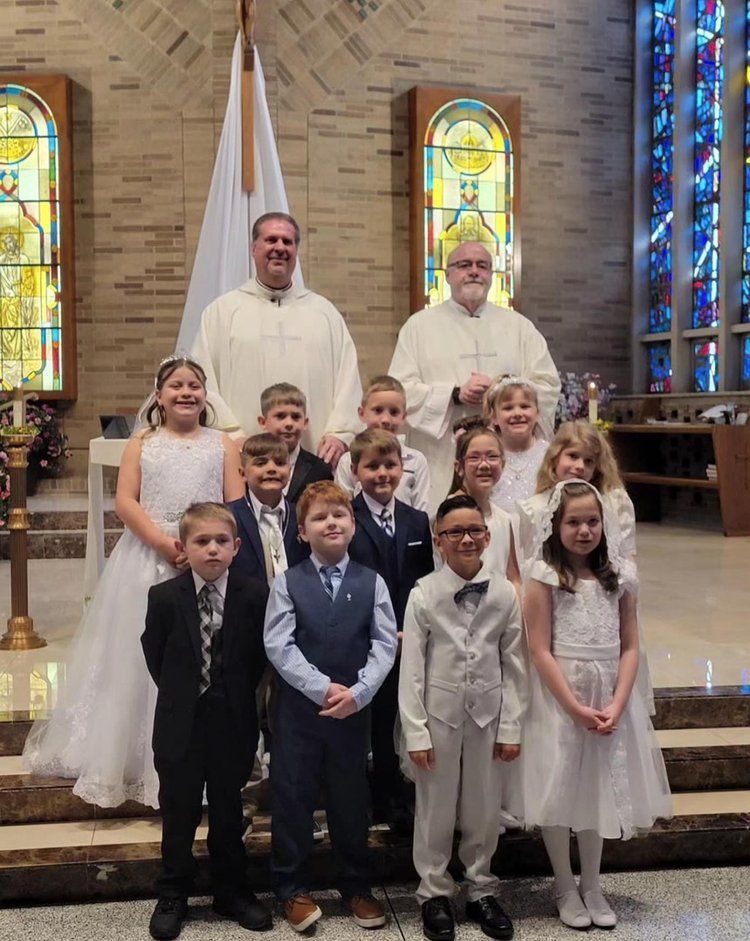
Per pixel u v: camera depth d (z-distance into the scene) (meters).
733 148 9.81
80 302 9.69
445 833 3.07
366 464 3.44
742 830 3.54
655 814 3.17
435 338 4.89
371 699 3.21
